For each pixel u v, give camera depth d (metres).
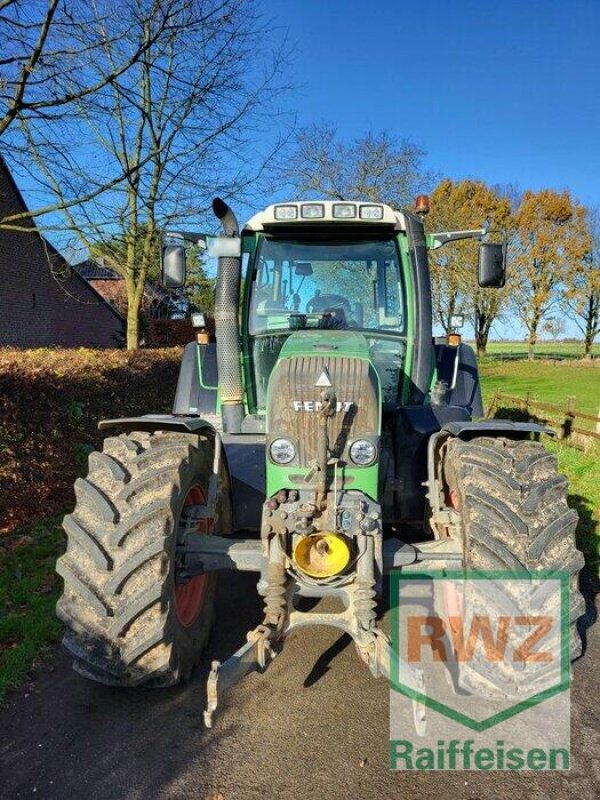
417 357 4.04
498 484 3.05
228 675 2.49
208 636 3.51
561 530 2.94
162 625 2.82
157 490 2.98
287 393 3.03
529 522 2.95
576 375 29.84
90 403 7.05
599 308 43.75
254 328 4.18
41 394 6.00
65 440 6.46
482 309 40.56
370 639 2.72
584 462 8.02
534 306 42.41
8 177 20.88
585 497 6.50
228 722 2.93
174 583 2.98
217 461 3.38
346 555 2.82
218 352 3.88
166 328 26.77
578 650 3.01
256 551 3.05
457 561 3.05
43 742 2.79
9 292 21.81
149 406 9.24
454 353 4.95
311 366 3.05
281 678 3.29
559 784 2.56
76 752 2.72
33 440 5.94
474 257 28.77
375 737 2.83
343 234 4.18
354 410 3.01
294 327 4.17
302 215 3.96
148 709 3.02
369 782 2.56
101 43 7.29
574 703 3.10
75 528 2.93
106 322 29.00
